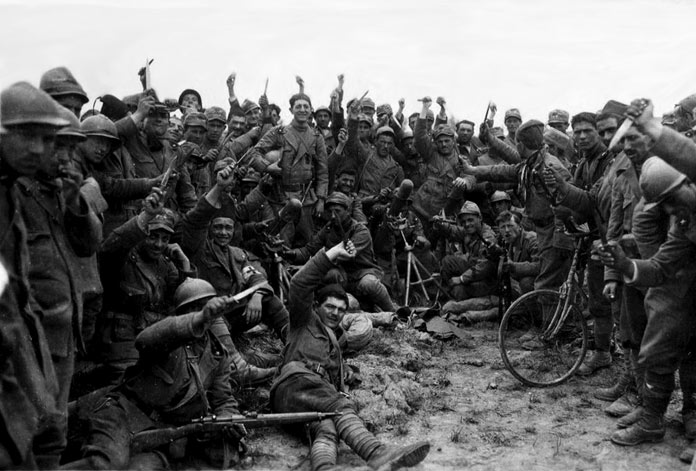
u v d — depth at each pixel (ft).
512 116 37.35
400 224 30.42
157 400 14.85
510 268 25.94
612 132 19.04
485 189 34.76
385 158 34.42
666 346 16.25
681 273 15.84
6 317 11.02
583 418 18.80
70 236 13.01
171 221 18.04
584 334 21.09
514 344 25.18
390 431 17.88
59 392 12.63
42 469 12.28
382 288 27.04
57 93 16.22
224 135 35.70
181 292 15.97
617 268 15.74
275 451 16.38
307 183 30.55
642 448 16.83
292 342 17.79
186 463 15.31
